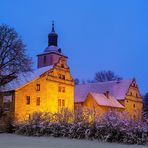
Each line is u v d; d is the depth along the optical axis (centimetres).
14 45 4859
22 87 5284
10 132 4128
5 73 4831
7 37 4831
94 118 3009
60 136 3238
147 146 2378
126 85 7706
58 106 5884
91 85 8112
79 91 7988
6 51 4812
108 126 2766
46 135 3394
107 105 6906
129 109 7556
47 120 3491
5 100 5294
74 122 3133
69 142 2598
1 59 4778
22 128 3706
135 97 7831
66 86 6150
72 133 3080
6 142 2584
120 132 2678
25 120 3869
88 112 3095
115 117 2797
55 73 5928
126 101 7481
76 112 3172
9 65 4825
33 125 3531
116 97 7562
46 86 5703
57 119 3372
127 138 2609
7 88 5212
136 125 2645
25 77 5516
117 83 7900
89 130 2916
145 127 2609
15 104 5138
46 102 5650
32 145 2292
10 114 5019
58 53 7481
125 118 2764
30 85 5425
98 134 2844
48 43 7844
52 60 7375
